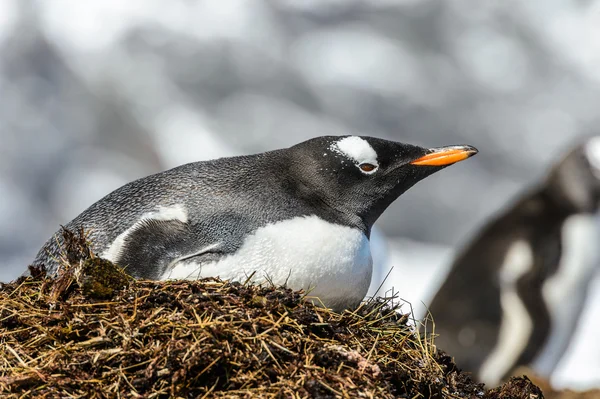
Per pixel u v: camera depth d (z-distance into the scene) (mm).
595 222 13969
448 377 6207
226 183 6582
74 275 5785
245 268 6266
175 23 36344
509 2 39719
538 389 6422
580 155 14164
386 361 5820
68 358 5465
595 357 15242
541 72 37781
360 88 35844
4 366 5496
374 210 6961
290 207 6531
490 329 13609
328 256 6422
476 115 36188
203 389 5391
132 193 6648
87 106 33562
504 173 34875
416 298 20328
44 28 35094
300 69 35875
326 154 6773
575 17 39312
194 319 5598
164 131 32812
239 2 37625
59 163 32062
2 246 28906
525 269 13727
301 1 38625
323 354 5570
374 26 38344
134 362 5430
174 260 6199
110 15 36000
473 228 32500
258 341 5535
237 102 34531
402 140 35219
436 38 38250
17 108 33094
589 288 14078
